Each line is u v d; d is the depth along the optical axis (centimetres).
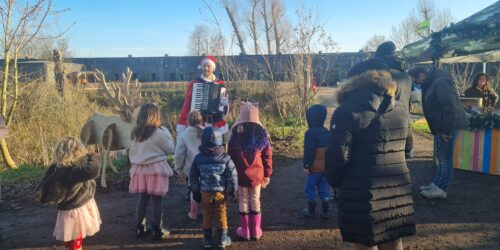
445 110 556
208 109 628
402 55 861
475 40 675
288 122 1270
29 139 1169
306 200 620
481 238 457
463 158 763
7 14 1041
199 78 644
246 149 467
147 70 4247
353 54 2978
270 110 1331
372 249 313
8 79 1159
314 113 516
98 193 677
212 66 645
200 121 521
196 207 546
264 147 476
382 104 310
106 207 607
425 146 1033
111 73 4250
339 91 325
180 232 507
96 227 428
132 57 4253
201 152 448
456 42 705
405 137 324
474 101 875
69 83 1523
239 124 479
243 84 1341
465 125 583
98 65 4238
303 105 1175
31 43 1188
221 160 444
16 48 1084
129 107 845
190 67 4216
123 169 809
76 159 402
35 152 1131
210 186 440
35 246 479
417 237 465
